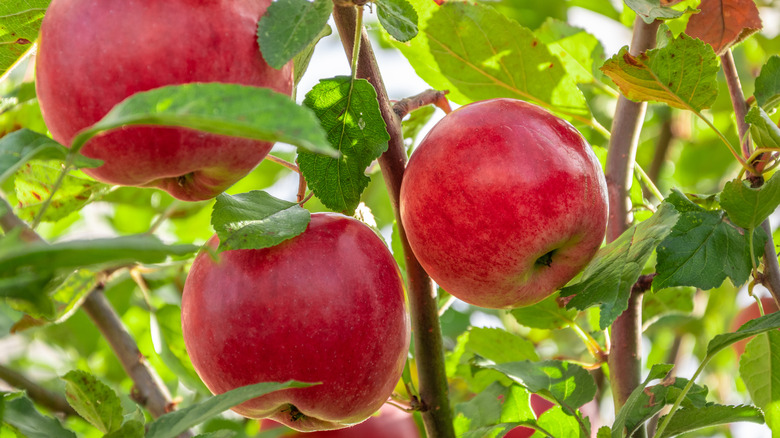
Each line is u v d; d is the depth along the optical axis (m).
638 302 0.81
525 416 0.85
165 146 0.73
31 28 0.78
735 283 0.77
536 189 0.76
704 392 0.79
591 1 1.07
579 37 0.92
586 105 0.87
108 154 0.73
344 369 0.75
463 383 0.98
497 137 0.76
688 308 0.91
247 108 0.64
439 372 0.81
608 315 0.74
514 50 0.86
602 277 0.76
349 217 0.79
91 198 0.85
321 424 0.80
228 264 0.76
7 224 0.84
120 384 1.02
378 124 0.75
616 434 0.76
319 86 0.75
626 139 0.84
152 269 0.91
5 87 0.94
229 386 0.76
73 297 0.87
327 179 0.76
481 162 0.76
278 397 0.76
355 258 0.76
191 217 1.03
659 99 0.80
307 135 0.64
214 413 0.68
